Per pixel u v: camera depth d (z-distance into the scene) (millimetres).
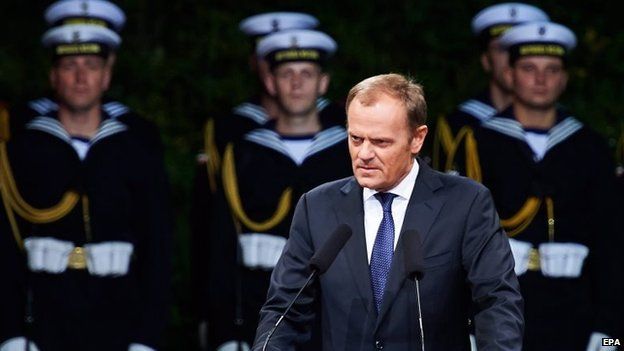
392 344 12539
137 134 20406
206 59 26859
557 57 20719
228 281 20438
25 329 19469
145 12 27281
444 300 12570
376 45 27078
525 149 20359
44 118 20047
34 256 19547
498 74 21797
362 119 12312
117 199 19875
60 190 19719
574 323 20109
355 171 12430
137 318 19828
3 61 26125
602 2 27234
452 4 27141
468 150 20656
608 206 20344
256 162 20578
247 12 27000
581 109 26500
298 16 23172
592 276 20359
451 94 26719
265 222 20406
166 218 20219
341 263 12727
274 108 21906
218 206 20703
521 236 20188
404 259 12172
